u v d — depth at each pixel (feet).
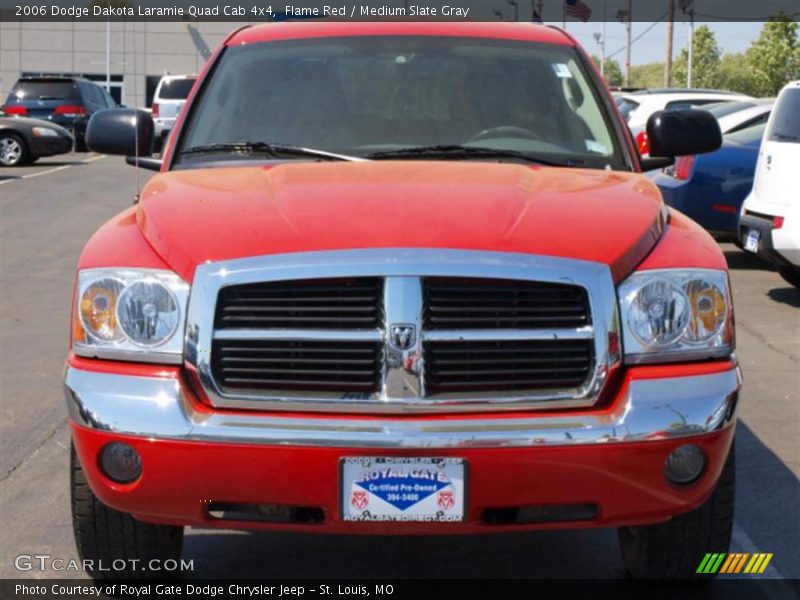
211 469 10.71
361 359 10.86
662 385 10.99
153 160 16.40
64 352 25.17
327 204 11.89
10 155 74.18
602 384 10.95
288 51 16.19
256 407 10.85
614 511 10.96
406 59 15.93
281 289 10.89
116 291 11.25
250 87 15.62
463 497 10.67
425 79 15.64
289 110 15.28
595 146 15.06
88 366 11.23
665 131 15.67
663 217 12.53
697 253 11.76
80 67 166.50
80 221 46.26
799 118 29.25
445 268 10.80
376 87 15.51
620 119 15.42
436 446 10.55
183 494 10.87
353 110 15.21
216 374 10.91
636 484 10.87
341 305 10.87
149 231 11.84
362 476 10.64
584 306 11.00
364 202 11.92
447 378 10.86
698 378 11.11
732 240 40.11
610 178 13.66
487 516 11.01
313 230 11.23
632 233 11.61
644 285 11.23
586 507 11.10
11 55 165.68
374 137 14.87
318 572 14.03
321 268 10.80
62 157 84.79
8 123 73.87
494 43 16.38
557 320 10.96
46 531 15.14
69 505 16.10
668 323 11.22
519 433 10.62
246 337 10.85
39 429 19.71
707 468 11.09
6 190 57.82
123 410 10.87
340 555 14.57
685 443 10.91
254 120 15.20
